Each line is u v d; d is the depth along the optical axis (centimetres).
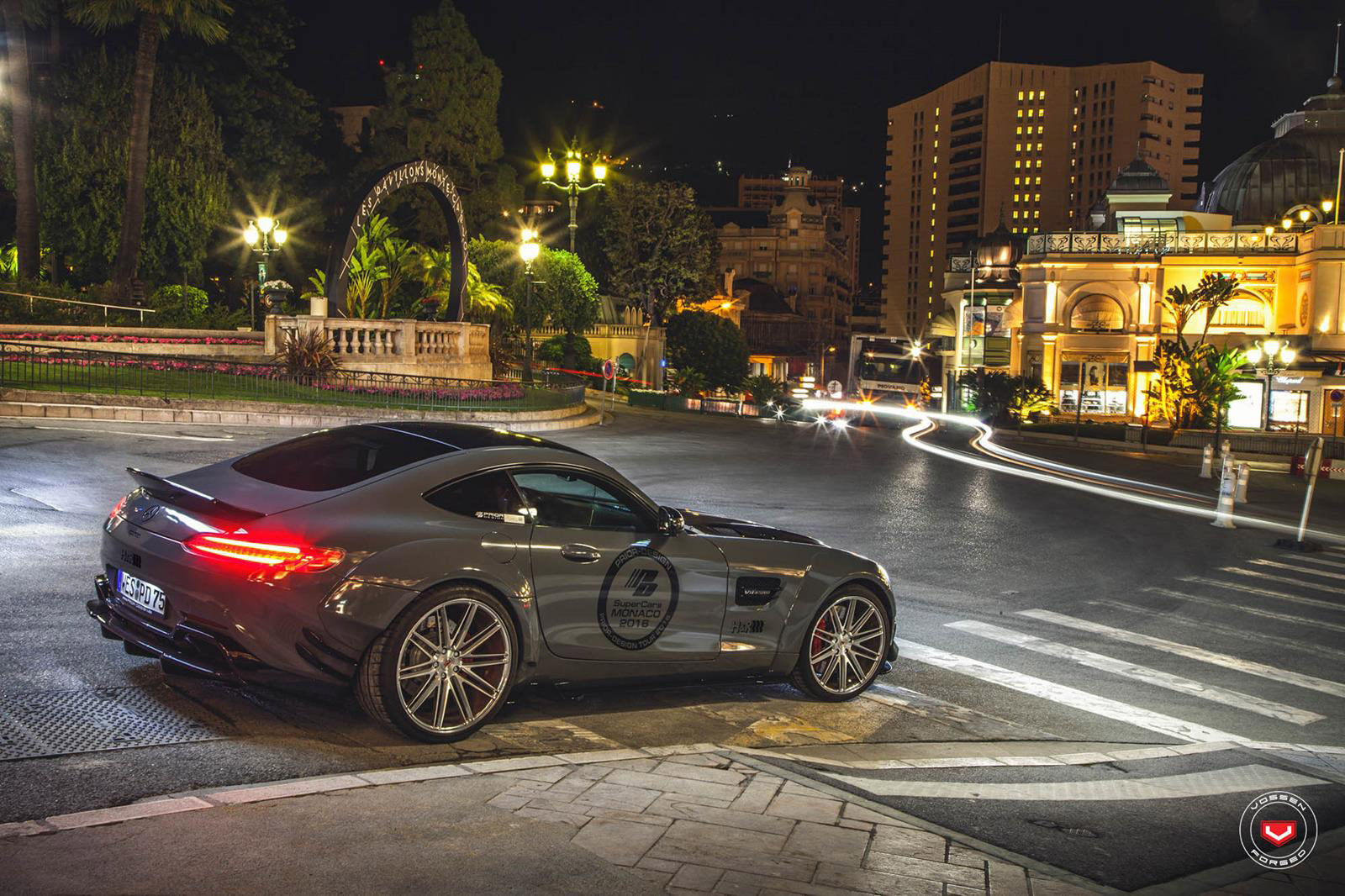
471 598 500
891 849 411
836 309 17988
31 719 489
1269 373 5453
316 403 2264
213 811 389
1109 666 818
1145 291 5925
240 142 4884
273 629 459
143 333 2808
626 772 477
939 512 1631
